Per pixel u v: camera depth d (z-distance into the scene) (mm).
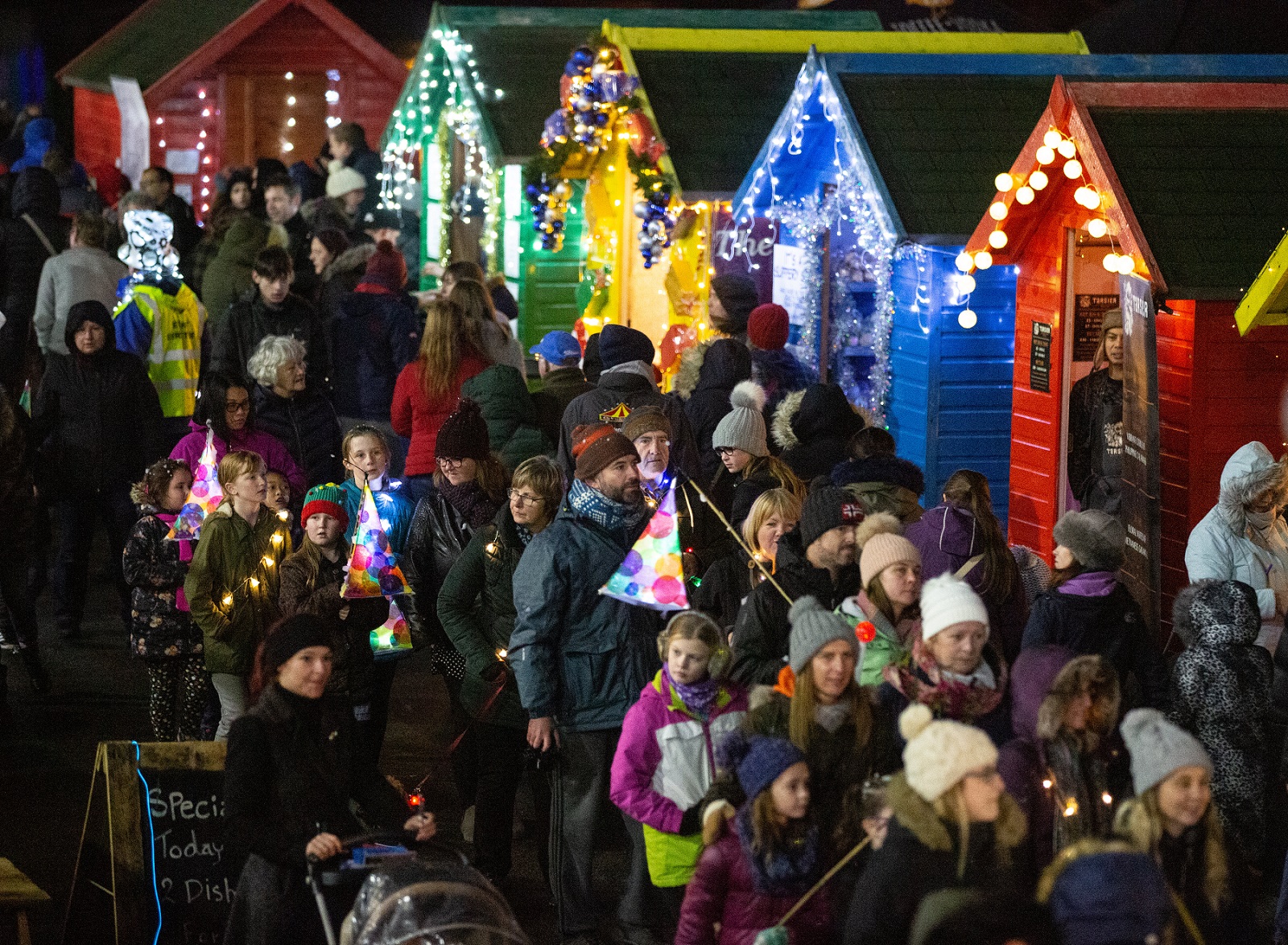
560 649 9836
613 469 9891
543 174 21000
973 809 6652
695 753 8781
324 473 15320
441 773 13258
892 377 17938
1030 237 16000
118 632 17172
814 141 18656
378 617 11242
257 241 20234
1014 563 10703
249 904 8156
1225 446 14492
